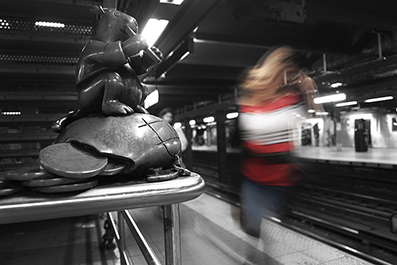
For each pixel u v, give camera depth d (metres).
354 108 16.86
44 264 3.69
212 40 6.50
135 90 1.25
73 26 2.58
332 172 10.25
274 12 4.09
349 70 7.34
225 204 7.08
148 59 1.35
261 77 3.80
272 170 3.80
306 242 4.27
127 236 4.80
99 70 1.12
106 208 0.87
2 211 0.76
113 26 1.20
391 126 15.40
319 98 9.23
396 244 4.91
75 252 4.06
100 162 0.95
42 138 3.45
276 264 3.59
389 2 5.87
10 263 3.74
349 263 3.53
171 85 9.57
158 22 3.56
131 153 1.01
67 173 0.84
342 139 18.88
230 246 4.27
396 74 6.65
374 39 7.38
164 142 1.10
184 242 4.53
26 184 0.84
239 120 3.89
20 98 3.10
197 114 14.16
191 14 3.49
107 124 1.06
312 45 7.60
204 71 8.88
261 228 5.02
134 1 2.95
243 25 6.77
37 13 2.32
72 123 1.16
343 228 5.84
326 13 5.43
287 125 3.76
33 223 5.55
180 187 0.97
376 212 6.34
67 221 5.63
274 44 7.10
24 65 2.75
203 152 25.52
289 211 7.21
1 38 2.36
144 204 0.92
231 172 14.73
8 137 3.32
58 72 2.85
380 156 10.92
